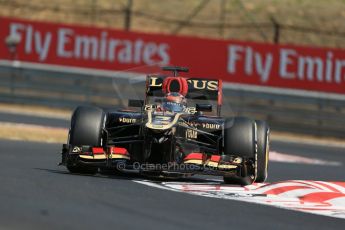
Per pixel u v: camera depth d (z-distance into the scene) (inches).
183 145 1248.2
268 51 3774.6
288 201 1082.1
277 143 3097.9
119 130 1290.6
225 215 877.8
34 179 1099.9
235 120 1273.4
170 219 812.0
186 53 3791.8
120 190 1034.7
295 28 4849.9
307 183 1183.6
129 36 3826.3
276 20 4909.0
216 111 1342.3
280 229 810.8
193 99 1334.9
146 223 772.6
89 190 1003.9
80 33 3868.1
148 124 1197.1
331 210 1017.5
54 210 800.3
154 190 1075.3
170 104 1296.8
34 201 857.5
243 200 1043.9
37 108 3809.1
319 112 3735.2
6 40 3902.6
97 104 3826.3
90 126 1231.5
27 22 3909.9
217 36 4736.7
